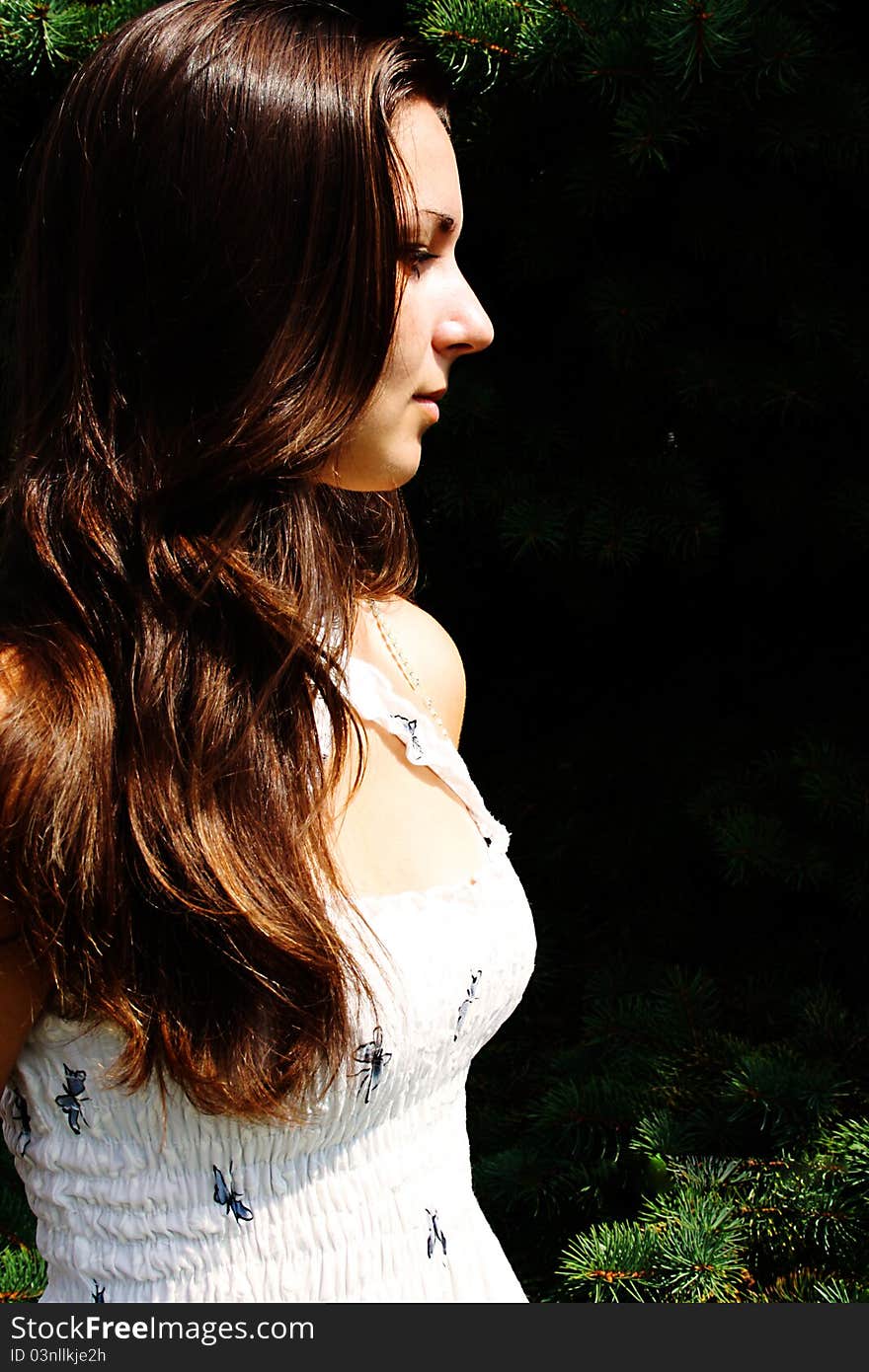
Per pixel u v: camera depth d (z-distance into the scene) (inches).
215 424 32.9
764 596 121.7
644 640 133.6
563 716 135.0
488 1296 38.9
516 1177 82.0
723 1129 81.4
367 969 33.2
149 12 33.0
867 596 118.6
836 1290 70.9
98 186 32.8
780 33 70.1
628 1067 87.4
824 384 87.0
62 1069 32.4
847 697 115.6
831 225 89.1
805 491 96.9
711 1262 70.3
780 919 109.2
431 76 34.4
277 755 33.3
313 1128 32.9
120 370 33.5
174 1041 30.6
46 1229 34.5
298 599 34.7
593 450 96.3
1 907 30.2
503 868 39.9
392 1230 35.1
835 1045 87.5
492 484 94.8
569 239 90.1
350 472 36.9
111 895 30.2
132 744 31.2
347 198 32.0
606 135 81.0
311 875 32.9
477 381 94.6
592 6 73.4
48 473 33.9
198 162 31.7
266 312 32.3
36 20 76.4
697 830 116.0
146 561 32.7
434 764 39.3
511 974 38.7
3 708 30.5
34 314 34.9
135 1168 32.5
